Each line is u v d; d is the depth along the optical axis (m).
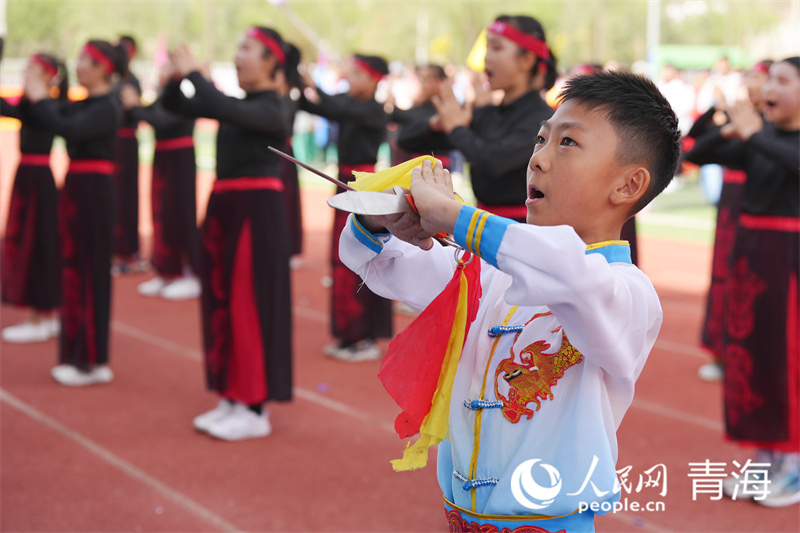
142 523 3.30
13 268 5.83
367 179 1.49
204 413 4.59
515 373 1.49
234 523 3.31
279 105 4.10
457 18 34.03
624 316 1.38
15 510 3.37
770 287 3.63
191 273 7.38
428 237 1.50
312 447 4.13
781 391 3.64
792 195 3.62
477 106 3.96
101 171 4.84
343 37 38.91
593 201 1.46
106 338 4.98
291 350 4.24
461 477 1.53
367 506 3.49
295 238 7.92
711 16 42.69
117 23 38.09
